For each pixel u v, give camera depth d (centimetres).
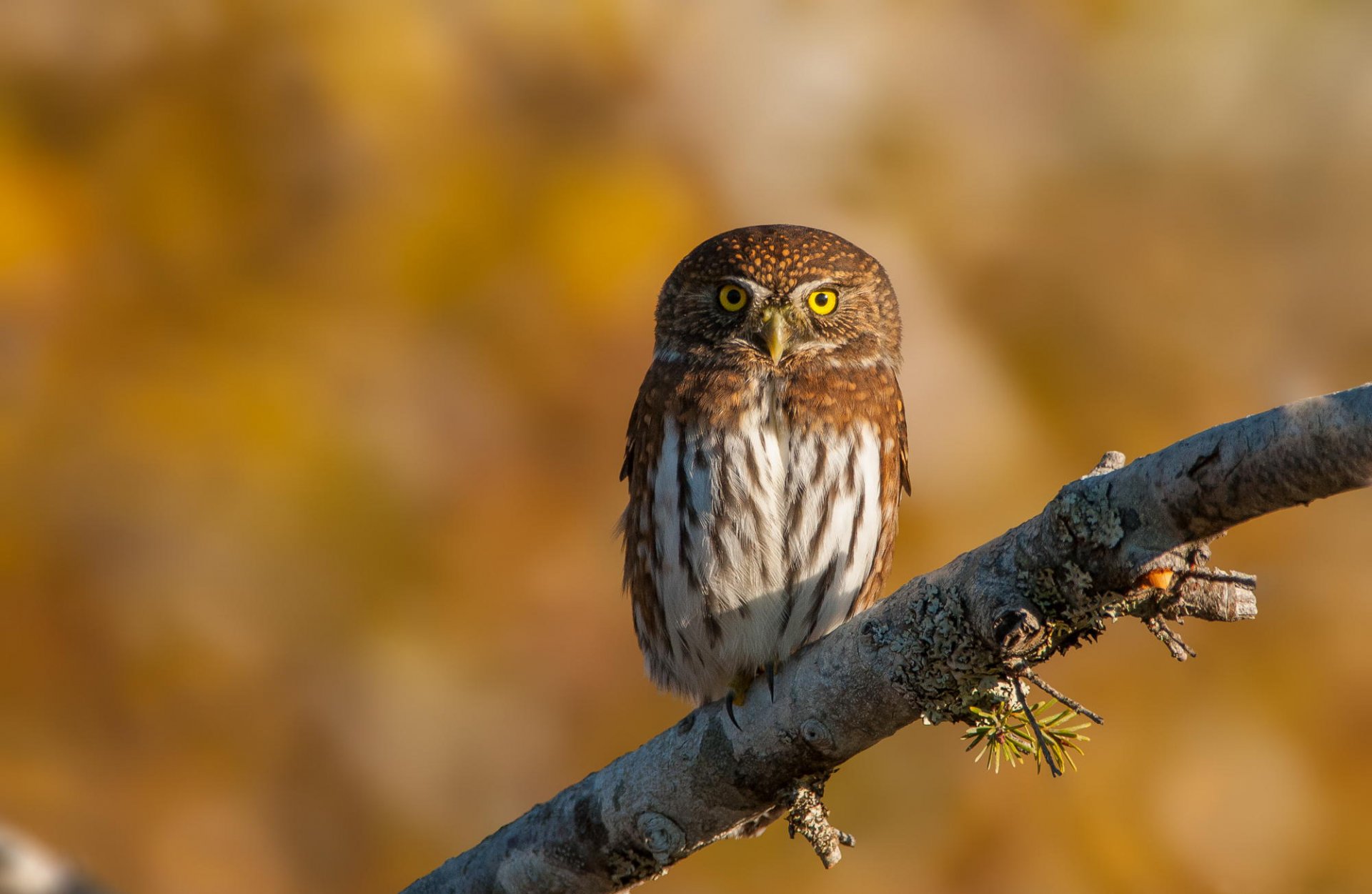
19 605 1190
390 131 1286
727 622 760
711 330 808
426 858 1218
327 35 1288
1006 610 568
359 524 1227
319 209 1288
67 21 1281
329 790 1220
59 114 1280
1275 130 1516
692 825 678
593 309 1278
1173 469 529
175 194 1273
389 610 1228
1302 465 499
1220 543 1327
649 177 1303
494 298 1277
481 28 1311
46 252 1246
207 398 1227
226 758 1211
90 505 1203
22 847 620
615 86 1327
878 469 795
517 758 1235
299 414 1234
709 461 775
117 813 1193
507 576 1252
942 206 1398
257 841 1205
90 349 1240
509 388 1269
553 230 1282
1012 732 615
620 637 1255
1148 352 1423
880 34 1410
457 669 1234
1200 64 1511
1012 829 1189
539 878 696
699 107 1338
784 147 1351
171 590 1205
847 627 639
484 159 1294
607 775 689
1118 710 1252
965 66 1442
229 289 1267
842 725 643
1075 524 552
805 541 767
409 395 1256
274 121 1288
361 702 1223
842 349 806
